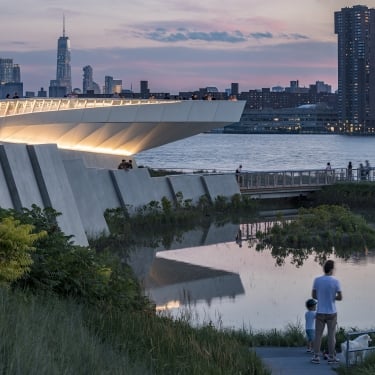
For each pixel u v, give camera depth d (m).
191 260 38.97
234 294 30.77
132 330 15.39
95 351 12.38
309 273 35.44
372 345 18.81
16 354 10.19
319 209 48.19
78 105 54.97
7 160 33.66
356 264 37.53
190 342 15.37
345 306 28.02
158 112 56.53
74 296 17.38
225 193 60.19
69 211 36.62
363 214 58.69
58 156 37.56
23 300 14.91
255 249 42.53
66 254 17.86
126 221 48.25
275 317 26.75
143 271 35.88
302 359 17.86
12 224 16.44
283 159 170.88
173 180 56.38
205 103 57.94
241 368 15.32
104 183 49.81
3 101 52.75
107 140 58.38
